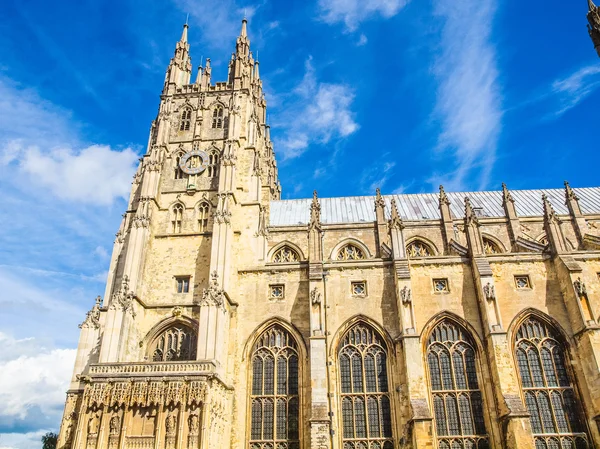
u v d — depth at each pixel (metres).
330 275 66.38
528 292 62.97
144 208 73.06
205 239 72.50
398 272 63.59
